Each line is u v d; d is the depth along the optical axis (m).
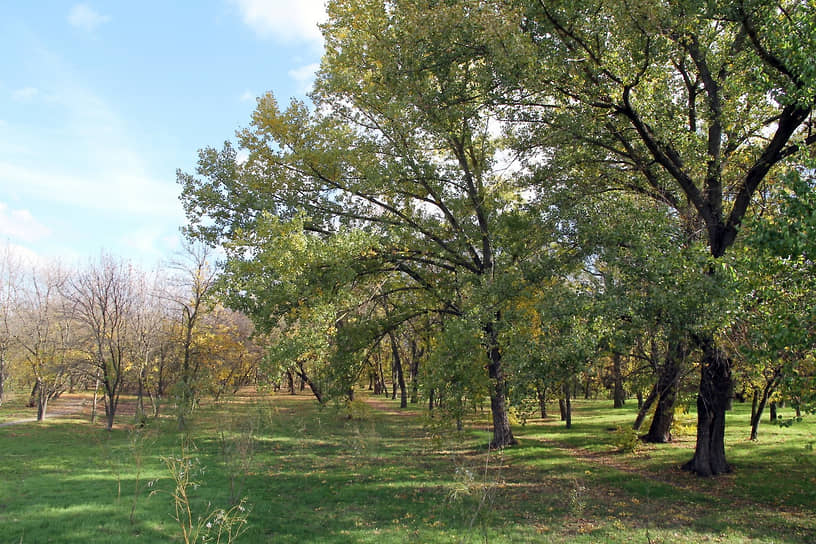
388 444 23.69
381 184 16.48
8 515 12.04
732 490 12.79
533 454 19.05
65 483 15.70
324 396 19.25
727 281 9.72
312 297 14.60
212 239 17.62
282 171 18.05
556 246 13.52
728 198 14.70
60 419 35.31
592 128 13.00
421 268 20.39
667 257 10.57
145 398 50.28
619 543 9.59
